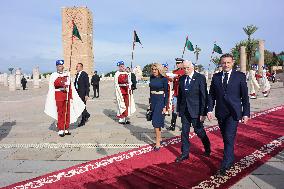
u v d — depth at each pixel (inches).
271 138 332.2
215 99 237.5
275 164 245.4
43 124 455.5
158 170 237.0
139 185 207.3
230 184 205.2
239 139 329.7
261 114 502.0
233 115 225.6
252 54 2143.2
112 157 273.1
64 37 1801.2
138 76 2236.7
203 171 232.5
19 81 1856.5
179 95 262.8
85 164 254.4
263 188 197.9
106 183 212.5
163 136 356.8
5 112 602.5
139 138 349.1
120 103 447.2
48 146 316.8
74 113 381.4
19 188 205.8
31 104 763.4
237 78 227.5
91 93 1159.6
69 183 213.6
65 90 369.7
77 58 1801.2
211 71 1678.2
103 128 414.6
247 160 255.8
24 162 262.7
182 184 207.3
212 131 374.9
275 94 943.7
